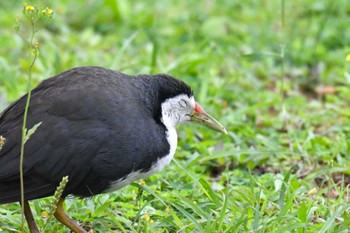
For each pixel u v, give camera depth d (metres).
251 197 11.02
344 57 17.33
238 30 18.67
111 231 10.49
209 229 9.98
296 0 19.66
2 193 9.82
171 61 17.02
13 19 18.11
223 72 16.83
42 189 9.88
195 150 13.20
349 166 12.44
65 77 10.23
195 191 11.45
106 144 9.80
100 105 9.89
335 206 10.95
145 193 11.30
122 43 17.44
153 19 18.73
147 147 10.01
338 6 19.47
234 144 13.27
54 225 10.55
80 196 10.30
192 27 18.78
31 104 9.98
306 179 12.14
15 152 9.74
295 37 18.42
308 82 16.86
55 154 9.73
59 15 18.66
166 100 10.55
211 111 14.48
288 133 13.93
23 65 15.69
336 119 14.74
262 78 16.98
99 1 19.27
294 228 9.98
